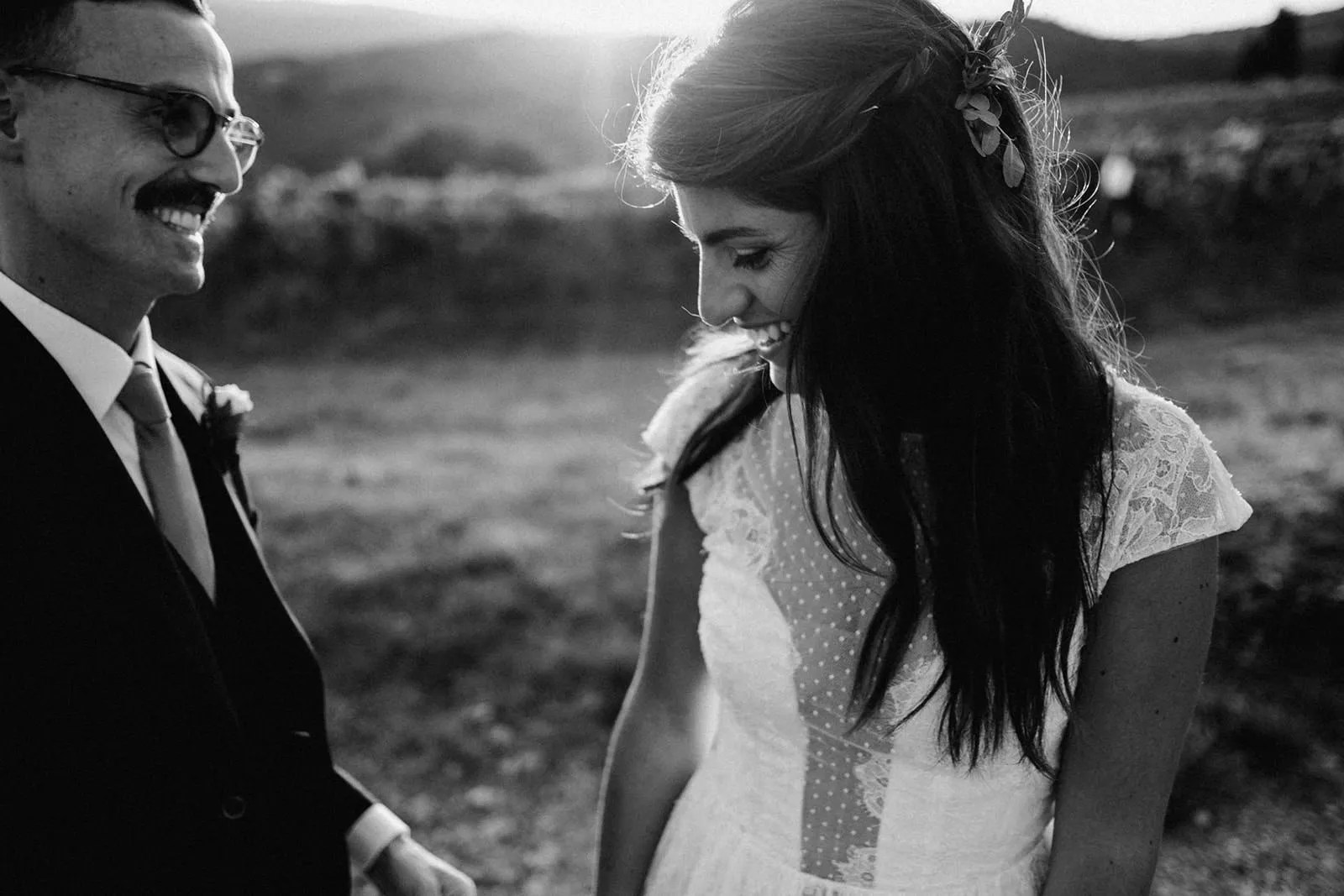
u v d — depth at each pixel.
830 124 1.07
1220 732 3.78
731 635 1.36
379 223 14.89
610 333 14.10
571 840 3.73
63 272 1.30
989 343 1.14
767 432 1.42
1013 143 1.18
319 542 6.03
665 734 1.55
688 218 1.17
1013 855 1.31
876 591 1.29
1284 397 7.41
